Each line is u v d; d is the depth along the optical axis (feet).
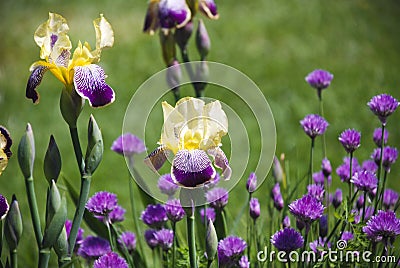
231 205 5.40
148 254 4.60
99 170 6.21
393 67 8.45
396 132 6.66
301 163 6.01
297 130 6.77
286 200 4.18
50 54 3.64
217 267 3.84
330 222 4.23
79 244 4.11
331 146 6.37
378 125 6.80
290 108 7.29
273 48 9.25
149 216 4.00
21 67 9.07
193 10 4.38
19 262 4.71
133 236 4.09
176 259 4.08
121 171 6.22
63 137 7.02
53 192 3.51
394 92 7.70
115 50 9.39
